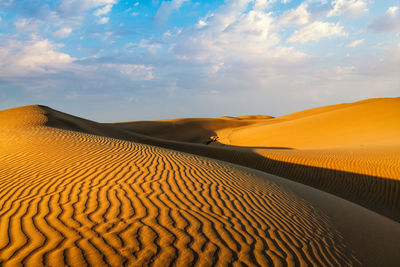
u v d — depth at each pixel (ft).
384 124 102.37
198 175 23.16
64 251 10.14
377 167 42.60
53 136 38.73
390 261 13.14
